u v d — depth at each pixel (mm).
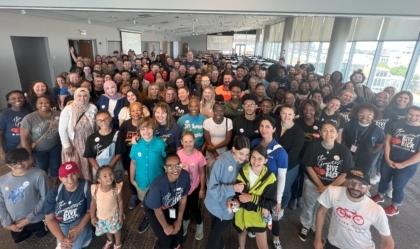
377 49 6910
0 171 3381
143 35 17234
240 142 1626
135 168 2252
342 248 1720
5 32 6098
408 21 5656
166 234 1888
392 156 2611
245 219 1827
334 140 2125
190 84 5188
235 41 29859
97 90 3723
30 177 1963
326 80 5219
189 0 2342
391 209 2732
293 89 4504
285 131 2256
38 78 8094
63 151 2541
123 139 2428
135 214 2627
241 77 5266
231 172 1763
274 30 19906
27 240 2232
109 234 2123
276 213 2049
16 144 2783
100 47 11125
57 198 1866
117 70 6121
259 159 1636
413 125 2473
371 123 2598
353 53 8281
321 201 1727
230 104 2996
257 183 1739
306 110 2490
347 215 1605
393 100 3111
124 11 2426
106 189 1931
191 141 2076
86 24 9844
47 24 7613
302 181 2693
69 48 8906
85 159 2520
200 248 2215
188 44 29422
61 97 3816
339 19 7812
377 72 6941
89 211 1975
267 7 2338
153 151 2139
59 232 1898
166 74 5547
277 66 6332
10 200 1952
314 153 2141
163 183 1760
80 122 2461
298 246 2283
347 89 3697
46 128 2607
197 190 2180
